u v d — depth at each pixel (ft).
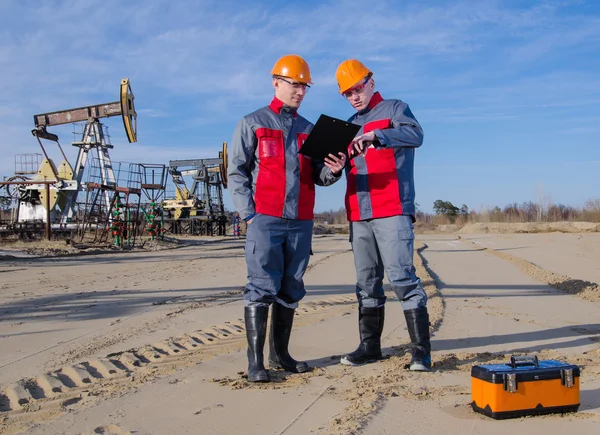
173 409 11.10
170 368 14.24
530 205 184.85
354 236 15.10
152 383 12.91
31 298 26.63
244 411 10.91
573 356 15.16
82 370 14.12
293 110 14.17
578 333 18.39
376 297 14.99
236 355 15.55
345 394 11.87
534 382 10.28
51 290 29.60
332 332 18.62
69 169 83.30
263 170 13.67
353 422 9.95
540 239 81.92
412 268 14.25
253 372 12.96
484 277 35.29
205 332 18.89
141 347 16.66
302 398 11.66
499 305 24.21
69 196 80.74
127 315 22.12
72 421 10.52
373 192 14.38
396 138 13.76
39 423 10.50
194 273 38.75
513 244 71.00
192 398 11.78
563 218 177.88
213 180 124.98
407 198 14.33
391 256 14.16
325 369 14.11
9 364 14.76
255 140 13.88
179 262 48.24
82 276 36.58
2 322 20.67
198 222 119.34
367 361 14.76
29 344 17.10
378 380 12.79
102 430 10.07
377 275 14.99
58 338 17.95
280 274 13.80
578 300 25.75
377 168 14.37
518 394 10.19
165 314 22.27
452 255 53.67
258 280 13.42
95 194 81.51
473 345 16.71
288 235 13.83
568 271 38.50
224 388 12.48
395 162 14.35
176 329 19.36
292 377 13.37
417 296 14.12
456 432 9.58
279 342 14.03
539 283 32.37
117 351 16.21
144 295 27.76
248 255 13.57
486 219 184.96
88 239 73.97
